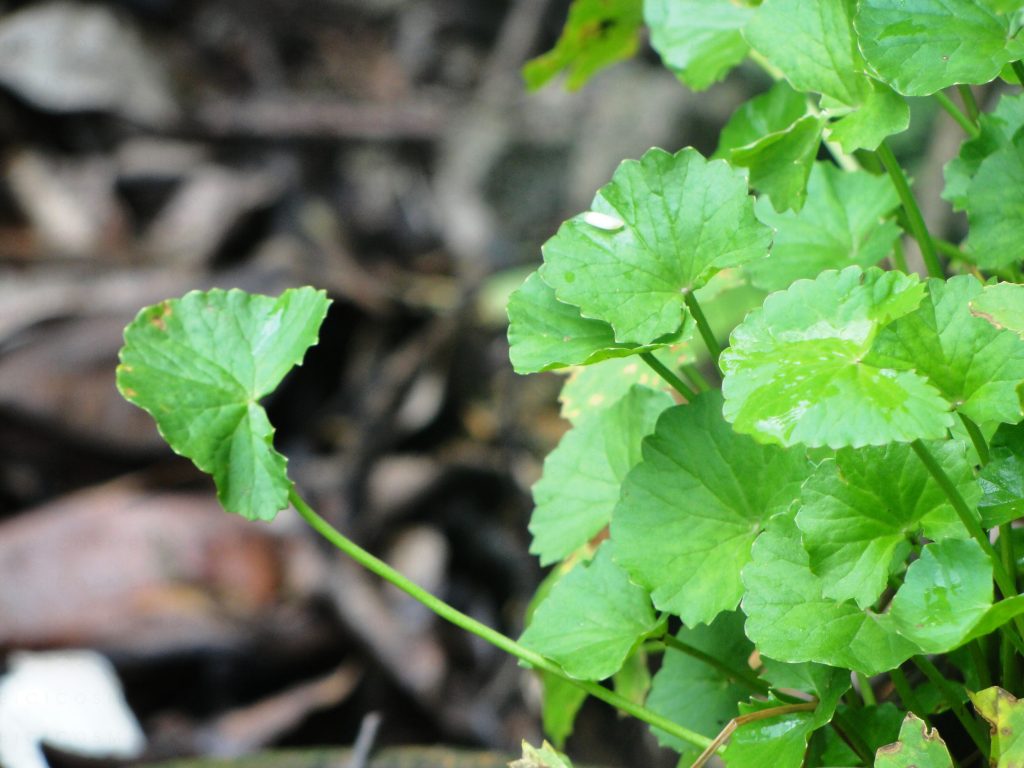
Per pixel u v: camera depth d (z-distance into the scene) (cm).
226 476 68
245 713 158
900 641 64
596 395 72
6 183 217
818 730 69
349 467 189
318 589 167
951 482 64
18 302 189
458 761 83
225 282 203
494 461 195
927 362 65
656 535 67
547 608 68
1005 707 64
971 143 69
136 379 68
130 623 156
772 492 66
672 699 71
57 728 146
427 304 216
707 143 221
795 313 64
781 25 68
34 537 161
